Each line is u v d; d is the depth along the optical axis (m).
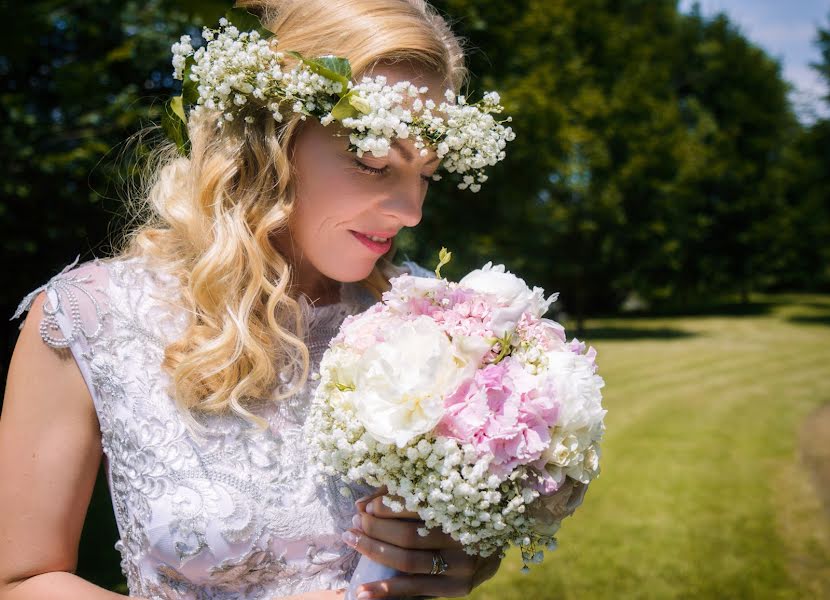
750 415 9.64
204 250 1.51
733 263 26.50
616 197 19.19
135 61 6.46
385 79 1.39
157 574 1.38
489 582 4.66
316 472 1.44
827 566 4.90
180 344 1.43
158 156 1.75
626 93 19.48
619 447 8.00
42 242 6.71
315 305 1.68
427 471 1.16
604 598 4.43
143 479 1.37
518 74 13.75
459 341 1.17
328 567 1.45
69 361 1.37
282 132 1.47
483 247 13.28
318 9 1.49
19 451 1.31
